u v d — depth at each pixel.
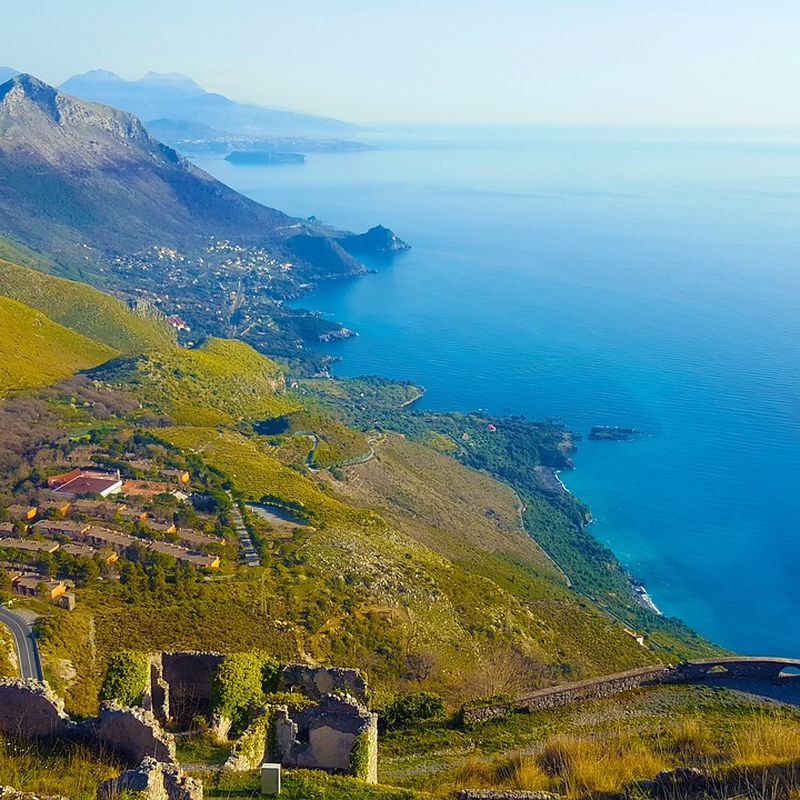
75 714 27.72
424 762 26.31
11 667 40.81
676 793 20.33
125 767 20.58
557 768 24.14
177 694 27.38
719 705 31.17
